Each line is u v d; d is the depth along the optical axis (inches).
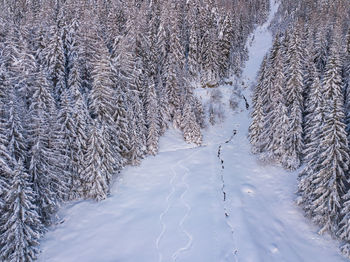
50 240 865.5
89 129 1040.2
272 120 1382.9
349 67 1309.1
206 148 1670.8
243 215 997.8
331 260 779.4
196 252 828.0
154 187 1229.1
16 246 652.7
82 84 1414.9
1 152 719.7
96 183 1041.5
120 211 1048.8
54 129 936.3
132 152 1341.0
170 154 1541.6
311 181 896.9
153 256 824.9
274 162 1338.6
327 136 812.0
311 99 1224.2
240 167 1401.3
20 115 875.4
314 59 1628.9
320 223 863.1
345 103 1170.0
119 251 847.7
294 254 822.5
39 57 1446.9
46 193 855.7
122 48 1454.2
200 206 1065.5
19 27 1616.6
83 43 1498.5
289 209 1026.1
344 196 776.3
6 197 687.1
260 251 817.5
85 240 888.9
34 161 816.3
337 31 1786.4
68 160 1002.1
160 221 992.2
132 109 1365.7
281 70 1384.1
